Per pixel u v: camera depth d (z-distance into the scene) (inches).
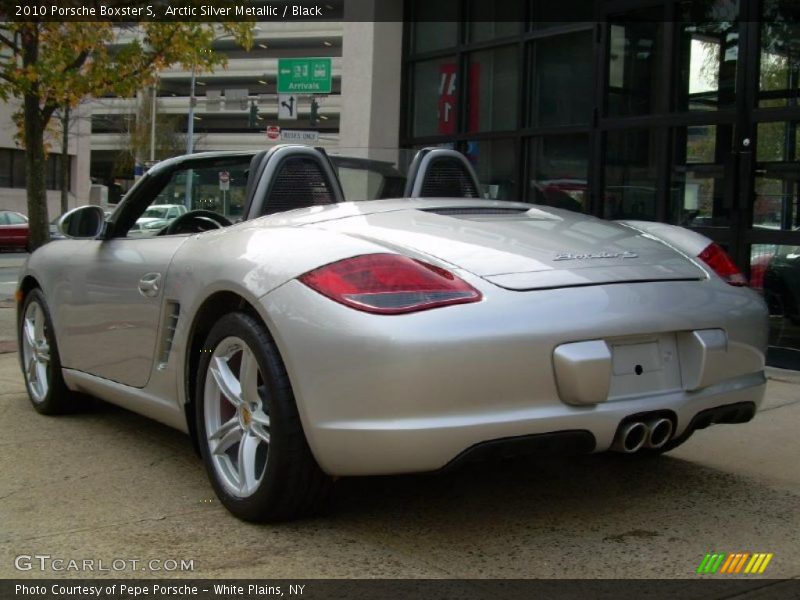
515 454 113.0
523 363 111.1
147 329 153.2
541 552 118.6
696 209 280.7
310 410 114.6
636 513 134.3
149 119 2135.8
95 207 169.3
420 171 165.0
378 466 111.4
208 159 164.6
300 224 134.5
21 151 1414.9
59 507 135.6
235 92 1275.8
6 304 429.7
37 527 127.0
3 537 123.1
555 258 124.1
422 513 133.0
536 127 345.4
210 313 138.3
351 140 411.5
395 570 112.3
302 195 152.6
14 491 143.4
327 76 756.0
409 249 121.3
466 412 109.6
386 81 407.8
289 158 151.6
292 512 125.0
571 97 333.1
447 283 113.4
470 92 378.9
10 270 768.9
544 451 114.4
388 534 124.4
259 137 2460.6
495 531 126.0
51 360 188.9
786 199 256.4
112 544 120.5
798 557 118.3
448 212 142.9
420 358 108.0
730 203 267.9
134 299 156.9
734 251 267.9
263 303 120.4
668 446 150.3
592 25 323.0
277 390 119.2
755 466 159.8
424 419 108.8
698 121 277.3
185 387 142.3
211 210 165.9
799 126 253.3
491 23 368.5
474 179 172.6
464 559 116.0
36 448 169.0
